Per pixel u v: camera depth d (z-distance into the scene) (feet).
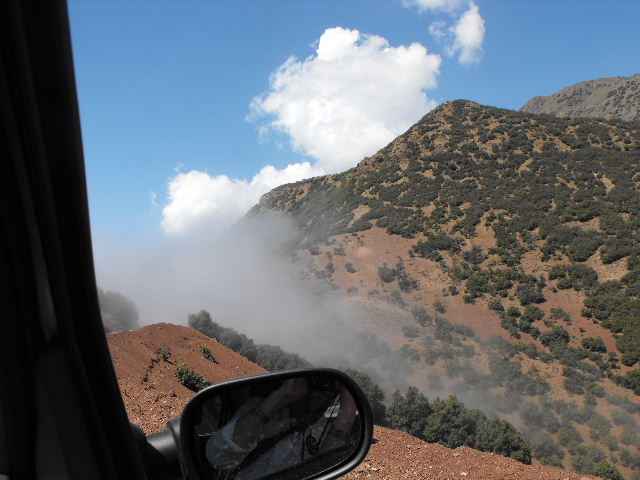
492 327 316.40
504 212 447.01
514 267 378.73
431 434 102.78
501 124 582.35
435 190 511.81
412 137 615.16
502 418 221.66
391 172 575.38
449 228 455.22
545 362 263.70
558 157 500.33
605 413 210.79
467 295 359.46
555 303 327.26
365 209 540.93
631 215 390.63
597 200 421.59
